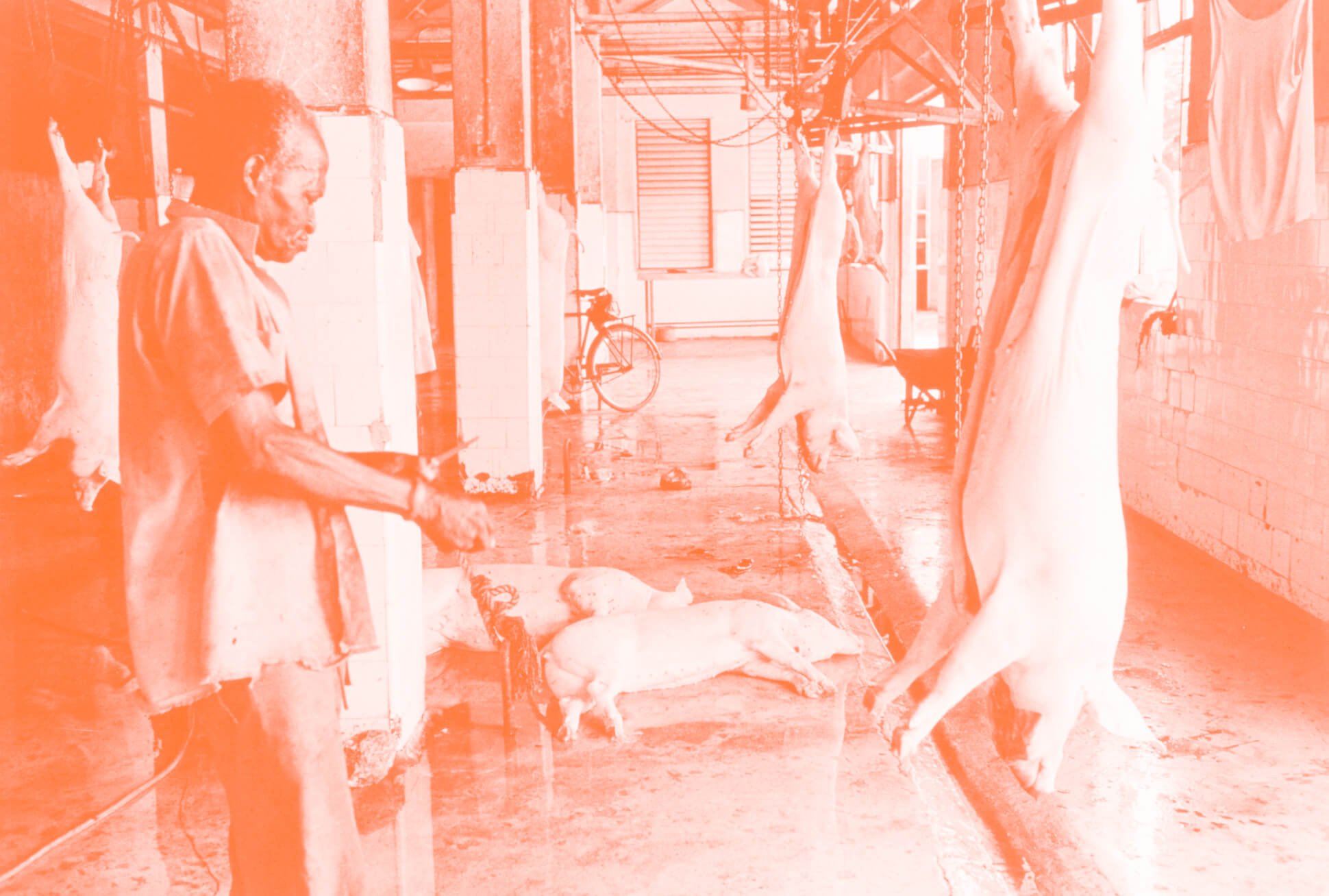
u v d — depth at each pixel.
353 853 2.41
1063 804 4.13
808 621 5.70
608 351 17.73
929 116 7.65
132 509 2.26
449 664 5.76
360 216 4.46
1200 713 4.95
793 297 6.87
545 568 6.05
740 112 21.83
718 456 11.19
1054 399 2.40
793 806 4.18
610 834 3.98
